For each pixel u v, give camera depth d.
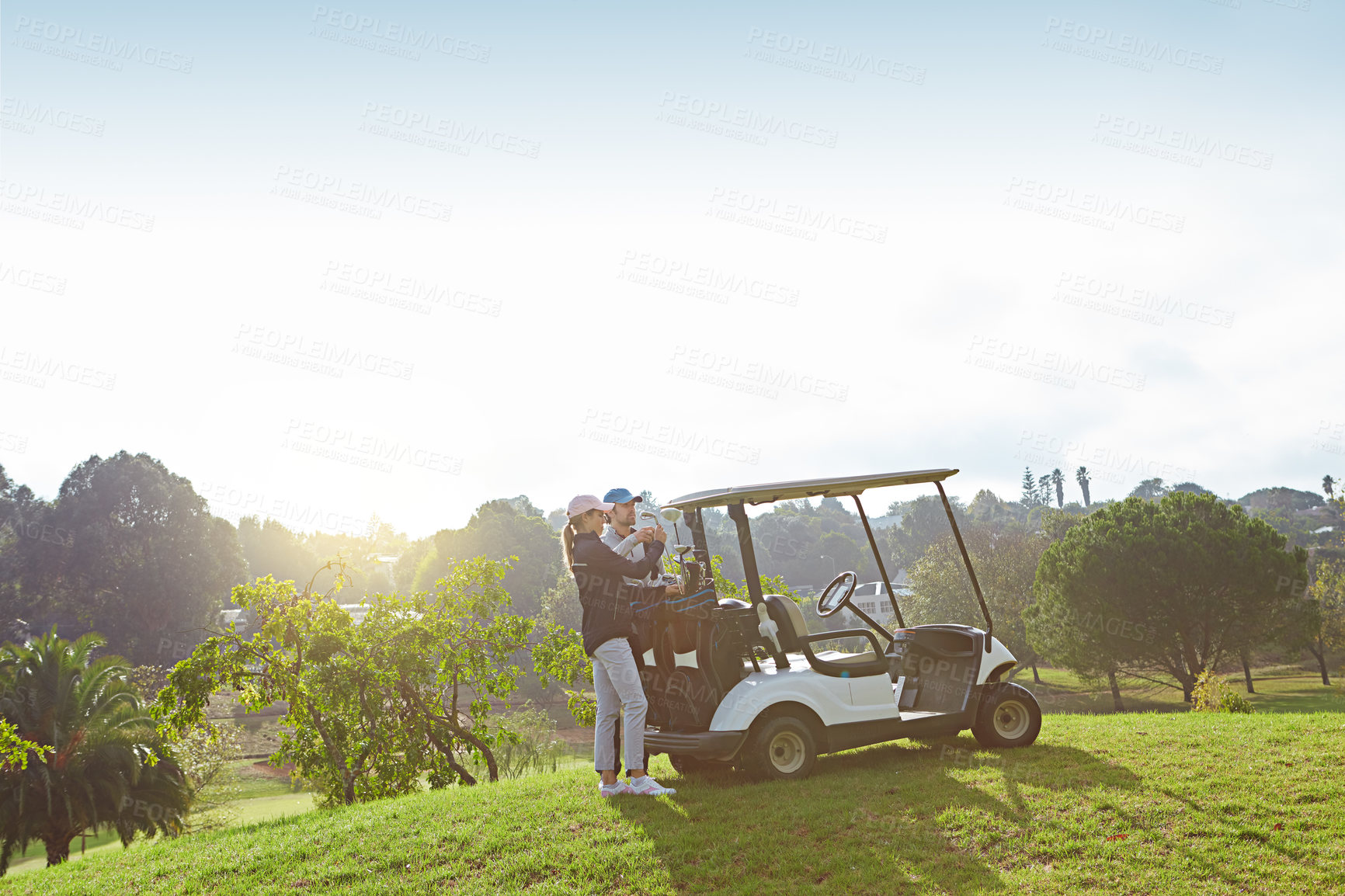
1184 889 3.88
